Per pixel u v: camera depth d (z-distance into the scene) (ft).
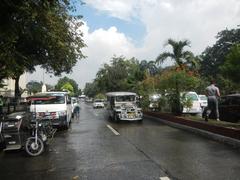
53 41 68.95
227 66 91.25
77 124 77.92
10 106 97.91
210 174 28.12
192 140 46.93
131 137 52.11
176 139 48.39
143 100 104.99
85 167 32.17
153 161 33.73
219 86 159.43
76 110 101.76
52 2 33.22
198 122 55.77
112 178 27.84
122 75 207.51
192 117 68.33
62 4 66.33
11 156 39.40
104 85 213.66
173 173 28.81
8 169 32.89
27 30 53.36
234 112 66.28
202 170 29.50
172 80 74.33
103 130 63.36
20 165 34.42
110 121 85.20
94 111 145.38
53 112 64.39
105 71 211.82
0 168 33.42
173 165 31.73
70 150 41.81
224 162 32.35
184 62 114.93
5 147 43.11
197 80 76.59
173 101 75.61
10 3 27.27
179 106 74.90
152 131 59.52
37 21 55.77
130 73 206.49
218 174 28.04
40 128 42.01
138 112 80.07
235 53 88.74
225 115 68.64
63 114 64.95
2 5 27.02
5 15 28.17
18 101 102.63
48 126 45.55
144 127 67.05
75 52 82.28
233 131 42.88
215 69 268.82
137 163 33.01
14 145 40.96
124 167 31.50
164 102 86.28
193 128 56.59
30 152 39.01
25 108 66.28
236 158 34.09
